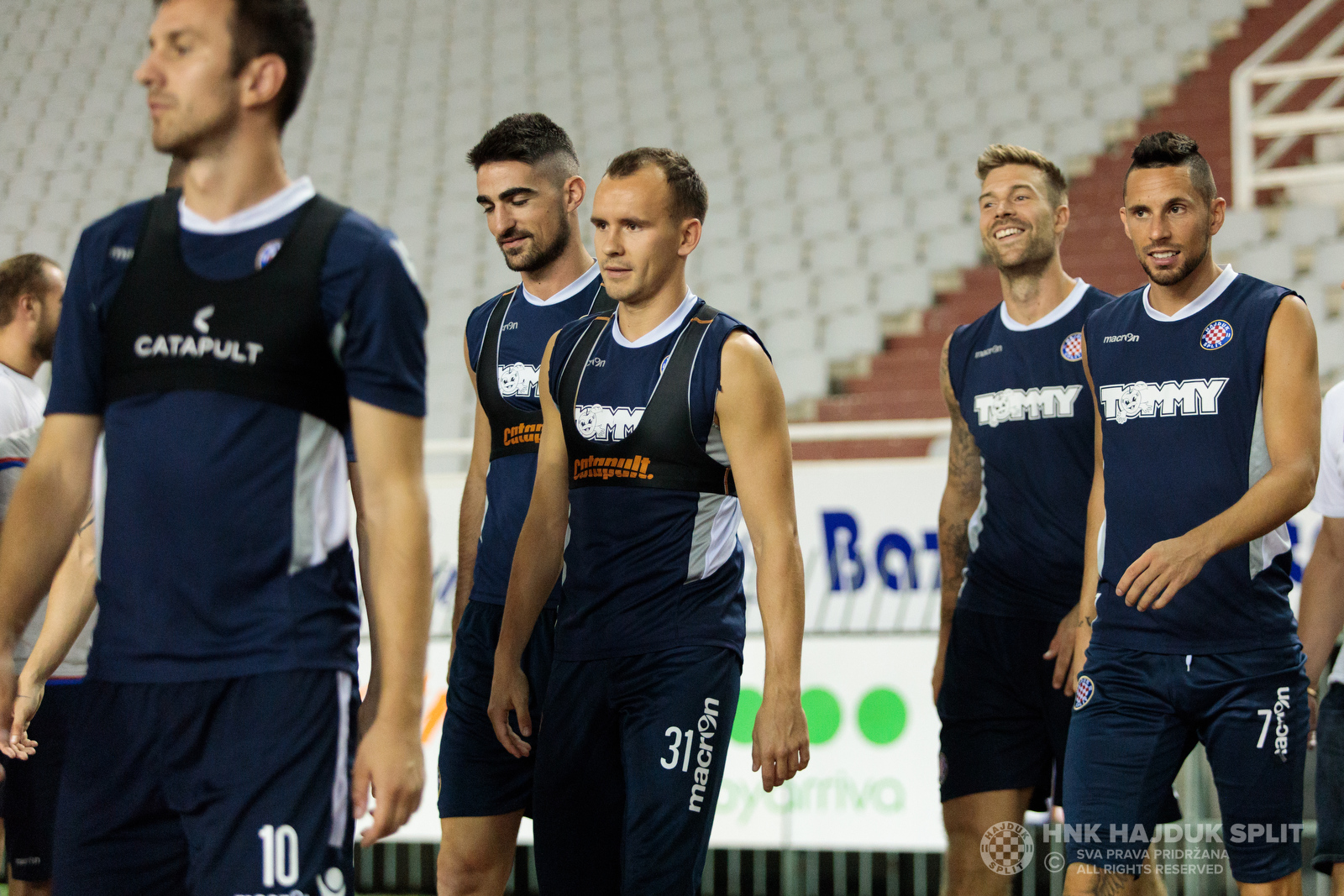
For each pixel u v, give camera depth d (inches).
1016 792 447.5
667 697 350.6
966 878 450.9
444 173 1748.3
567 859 376.5
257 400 233.9
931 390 1198.9
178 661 233.5
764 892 657.6
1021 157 448.5
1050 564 442.6
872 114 1638.8
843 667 626.8
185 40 232.4
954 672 459.2
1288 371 364.5
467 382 1272.1
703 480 359.9
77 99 2048.5
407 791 234.1
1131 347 391.2
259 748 231.5
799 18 1907.0
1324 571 428.8
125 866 239.8
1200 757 586.2
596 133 1754.4
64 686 420.5
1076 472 439.8
